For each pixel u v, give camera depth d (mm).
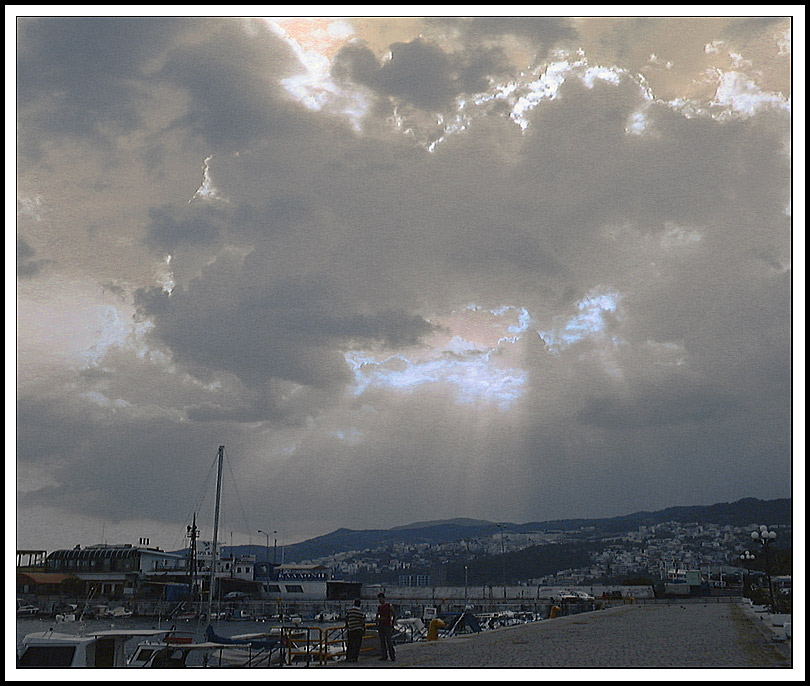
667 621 45656
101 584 116250
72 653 27484
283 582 144125
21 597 111250
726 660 21828
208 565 138250
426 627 60156
